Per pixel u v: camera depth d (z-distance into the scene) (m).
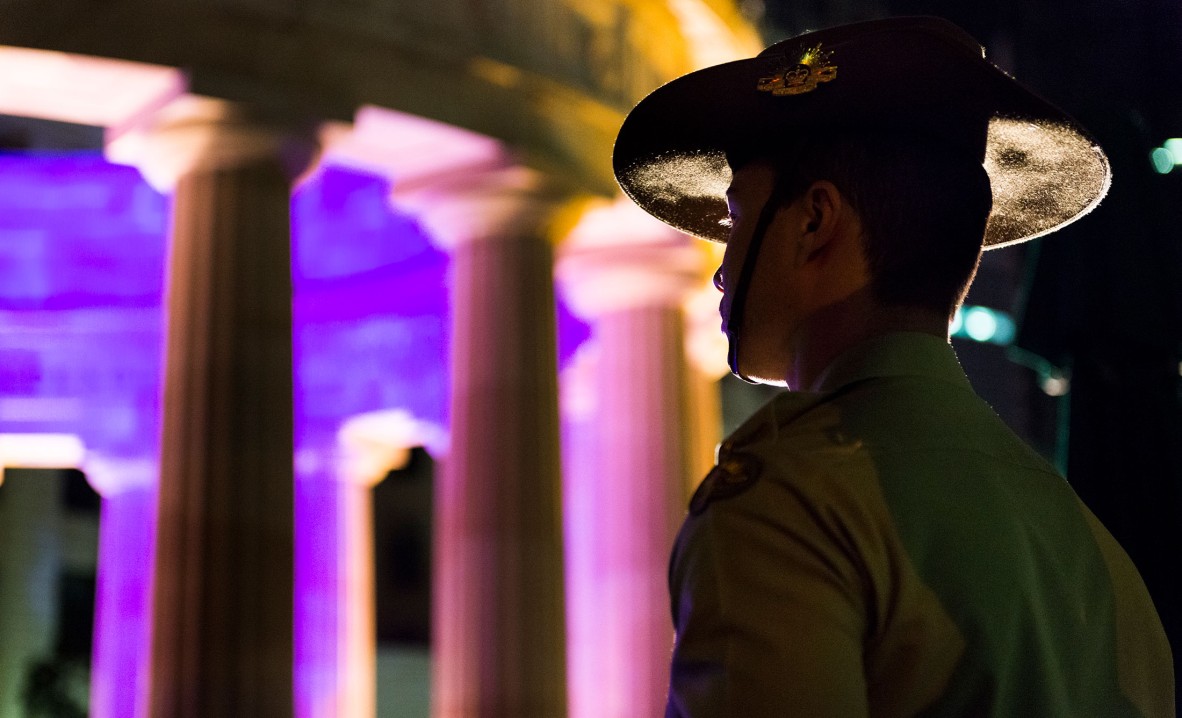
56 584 38.91
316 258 24.27
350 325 25.02
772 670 2.01
